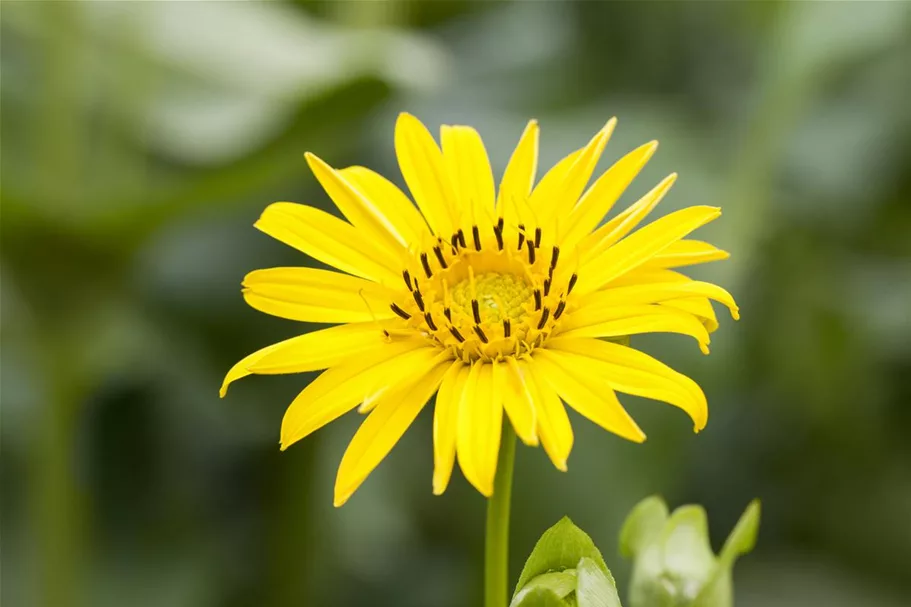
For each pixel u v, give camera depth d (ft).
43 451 1.95
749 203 2.00
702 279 1.98
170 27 1.97
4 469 2.09
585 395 1.55
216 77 1.98
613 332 1.58
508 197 1.64
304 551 2.05
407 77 1.88
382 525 2.09
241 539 2.06
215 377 2.06
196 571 2.04
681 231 1.59
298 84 1.93
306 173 1.97
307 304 1.60
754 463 2.11
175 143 1.98
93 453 2.08
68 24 1.93
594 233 1.61
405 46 1.94
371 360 1.58
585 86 2.36
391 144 2.21
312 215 1.61
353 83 1.86
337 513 2.09
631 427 1.54
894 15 1.97
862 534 2.06
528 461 1.98
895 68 2.26
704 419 1.55
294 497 2.04
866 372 2.14
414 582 2.05
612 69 2.39
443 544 2.07
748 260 2.00
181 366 2.07
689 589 1.62
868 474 2.09
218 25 1.98
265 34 1.99
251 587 2.04
